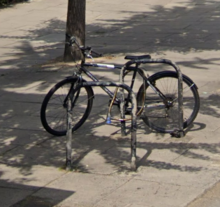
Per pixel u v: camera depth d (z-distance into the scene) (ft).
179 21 56.65
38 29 56.03
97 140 22.41
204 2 68.54
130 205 16.63
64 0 71.51
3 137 23.17
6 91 30.96
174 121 23.24
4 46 47.32
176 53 40.09
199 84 30.68
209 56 38.78
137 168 19.43
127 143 22.00
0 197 17.54
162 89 24.62
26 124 24.80
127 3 68.90
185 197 17.07
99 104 27.25
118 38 48.32
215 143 21.74
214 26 52.54
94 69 35.04
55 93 22.70
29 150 21.65
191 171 19.10
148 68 35.24
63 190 17.93
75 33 37.24
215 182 18.15
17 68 37.60
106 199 17.13
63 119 23.03
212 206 16.42
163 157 20.40
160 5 67.56
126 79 31.86
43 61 39.78
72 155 20.84
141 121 24.59
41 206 16.84
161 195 17.26
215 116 24.93
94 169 19.54
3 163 20.43
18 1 70.38
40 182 18.62
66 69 36.14
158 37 47.80
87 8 66.03
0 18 61.98
